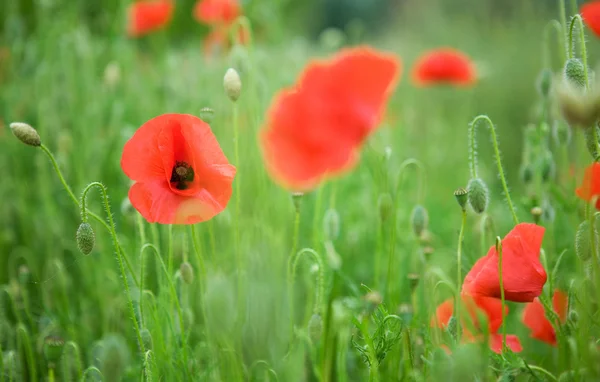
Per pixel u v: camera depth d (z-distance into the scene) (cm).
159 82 166
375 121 89
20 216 140
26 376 113
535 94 237
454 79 174
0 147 157
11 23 172
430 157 188
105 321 116
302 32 341
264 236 113
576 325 99
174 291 101
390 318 101
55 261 116
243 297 102
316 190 137
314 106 89
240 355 101
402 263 124
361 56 89
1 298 112
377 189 115
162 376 103
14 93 165
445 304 104
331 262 108
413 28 355
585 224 97
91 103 157
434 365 93
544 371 96
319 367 103
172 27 281
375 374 97
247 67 119
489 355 97
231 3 172
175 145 98
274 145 89
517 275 97
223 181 98
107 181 146
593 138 97
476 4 328
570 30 99
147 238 122
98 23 221
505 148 200
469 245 116
